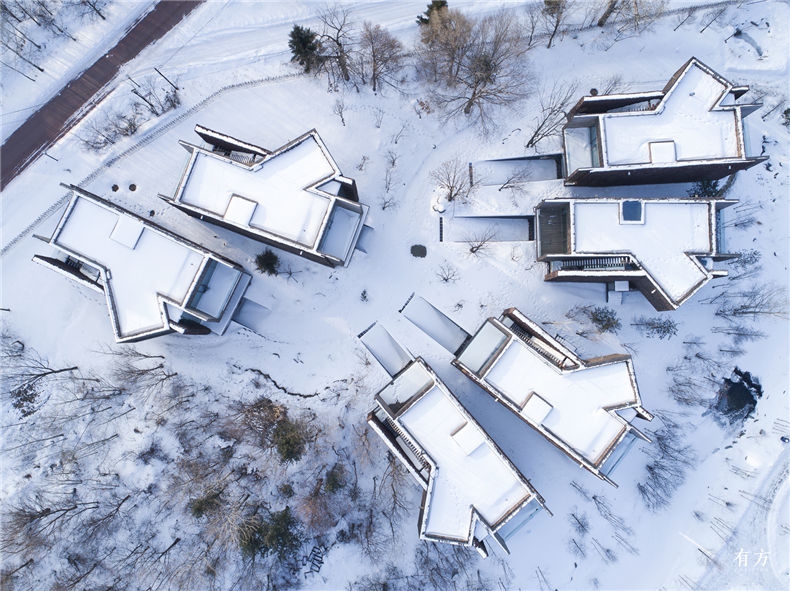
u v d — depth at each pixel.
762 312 47.41
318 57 46.56
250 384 48.25
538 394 39.97
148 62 49.03
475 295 48.12
